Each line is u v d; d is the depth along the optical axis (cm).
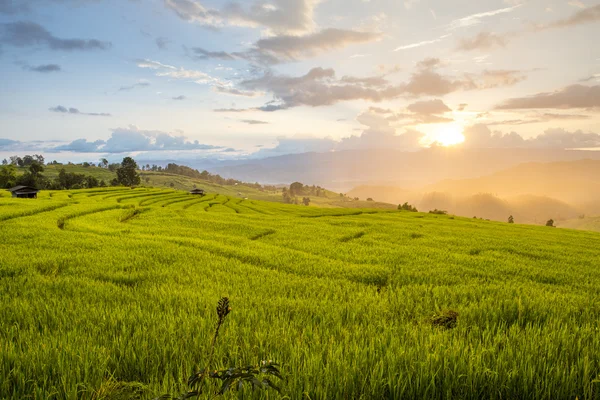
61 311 763
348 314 799
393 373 419
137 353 502
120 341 546
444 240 2966
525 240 3338
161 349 514
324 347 517
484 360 463
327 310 834
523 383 412
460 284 1272
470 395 400
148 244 2031
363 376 418
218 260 1662
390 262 1809
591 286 1399
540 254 2356
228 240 2488
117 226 3116
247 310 788
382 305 913
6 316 725
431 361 449
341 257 1964
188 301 879
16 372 427
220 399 358
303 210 7881
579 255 2489
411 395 396
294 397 370
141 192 10112
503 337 592
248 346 519
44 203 4659
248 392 366
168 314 729
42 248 1844
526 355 488
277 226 3709
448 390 392
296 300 938
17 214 3566
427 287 1208
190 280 1238
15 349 520
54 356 480
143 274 1305
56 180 15750
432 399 393
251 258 1795
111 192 9588
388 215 6738
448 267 1669
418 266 1678
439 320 774
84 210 4134
